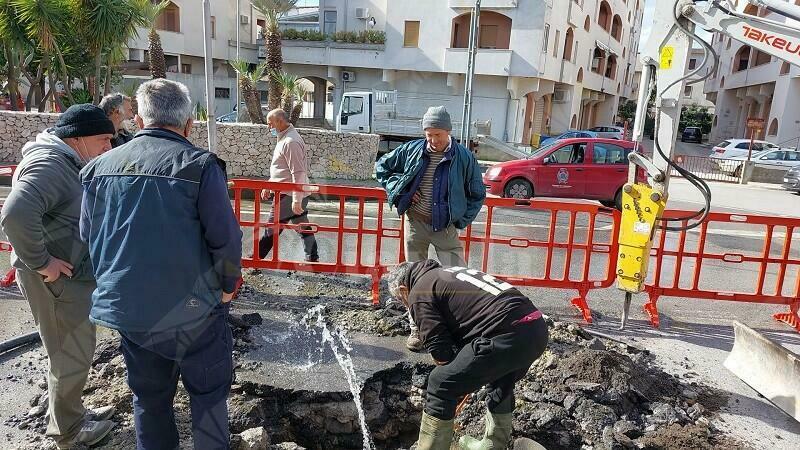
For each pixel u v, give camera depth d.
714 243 7.68
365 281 4.80
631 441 2.83
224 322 2.08
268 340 3.60
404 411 3.33
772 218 4.48
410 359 3.42
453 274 2.39
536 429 2.98
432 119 3.18
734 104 34.12
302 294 4.43
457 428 3.03
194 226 1.86
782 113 24.12
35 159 2.08
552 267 5.86
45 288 2.23
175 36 16.53
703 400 3.32
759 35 3.29
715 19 3.39
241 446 2.55
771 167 17.42
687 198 13.30
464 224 3.47
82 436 2.49
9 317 3.89
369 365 3.34
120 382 3.01
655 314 4.51
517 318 2.26
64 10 11.14
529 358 2.29
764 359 3.46
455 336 2.39
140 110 1.93
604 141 9.66
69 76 13.32
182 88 1.97
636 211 3.87
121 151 1.88
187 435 2.60
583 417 3.00
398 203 3.43
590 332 4.20
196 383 2.02
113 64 12.95
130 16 11.62
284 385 3.10
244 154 8.38
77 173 2.19
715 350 4.02
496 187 9.71
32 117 10.62
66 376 2.34
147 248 1.80
